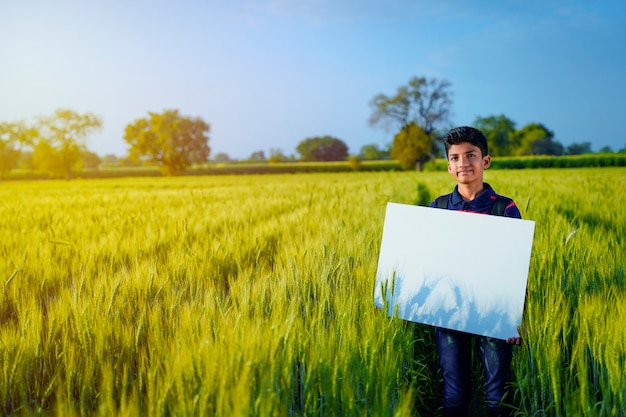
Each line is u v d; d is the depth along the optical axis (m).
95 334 2.48
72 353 2.31
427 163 66.06
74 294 2.88
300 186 19.59
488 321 2.22
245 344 1.91
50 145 65.50
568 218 7.42
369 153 91.56
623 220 6.68
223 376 1.77
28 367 2.39
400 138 63.69
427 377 2.85
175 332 2.43
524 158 61.62
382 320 2.32
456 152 2.47
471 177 2.46
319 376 2.00
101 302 2.90
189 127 77.00
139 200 13.38
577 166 58.22
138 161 78.56
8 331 2.47
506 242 2.24
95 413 1.92
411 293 2.34
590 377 2.62
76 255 4.69
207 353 1.90
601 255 4.05
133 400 1.83
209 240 5.33
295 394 2.13
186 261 4.07
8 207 11.84
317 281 3.17
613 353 2.13
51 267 4.21
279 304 2.55
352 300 2.62
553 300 2.66
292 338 2.05
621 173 32.53
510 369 2.72
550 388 2.36
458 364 2.40
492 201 2.47
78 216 8.69
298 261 3.72
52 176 67.88
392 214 2.43
